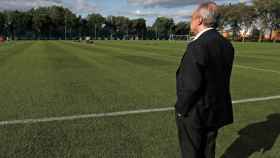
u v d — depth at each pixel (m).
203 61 2.65
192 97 2.72
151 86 9.48
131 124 5.61
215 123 2.92
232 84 10.23
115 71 13.20
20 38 123.38
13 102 7.20
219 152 4.41
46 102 7.22
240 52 31.61
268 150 4.48
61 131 5.19
